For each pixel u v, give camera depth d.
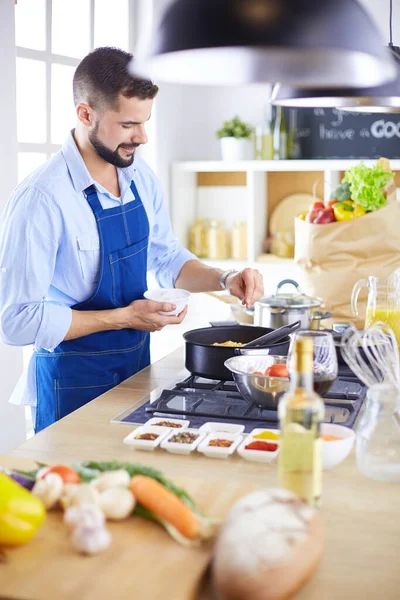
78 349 2.34
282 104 2.12
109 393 2.07
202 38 1.09
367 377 1.61
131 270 2.48
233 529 1.05
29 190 2.27
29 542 1.15
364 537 1.23
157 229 2.77
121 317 2.26
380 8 4.43
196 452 1.62
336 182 4.60
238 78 1.29
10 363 3.15
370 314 2.29
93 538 1.11
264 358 1.93
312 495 1.23
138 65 1.18
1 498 1.11
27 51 3.56
